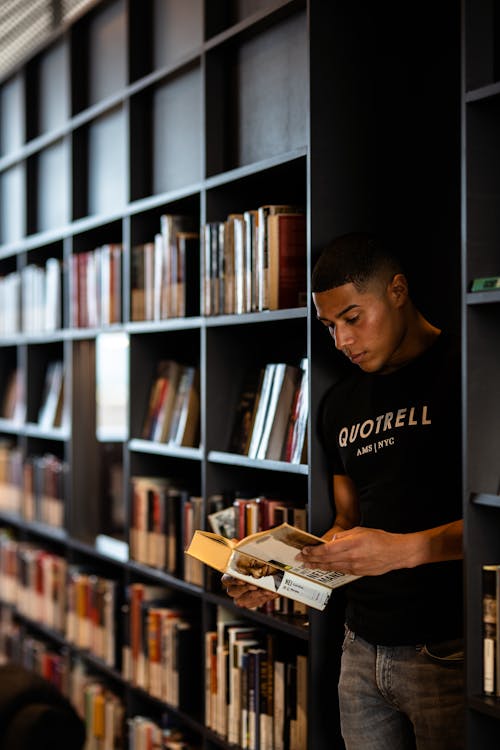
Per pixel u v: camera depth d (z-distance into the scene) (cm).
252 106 327
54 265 472
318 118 273
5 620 538
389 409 246
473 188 218
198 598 383
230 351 334
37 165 511
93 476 449
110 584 407
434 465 235
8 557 532
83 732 222
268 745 292
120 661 402
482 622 216
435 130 281
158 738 362
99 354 434
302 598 245
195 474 407
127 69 394
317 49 274
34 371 516
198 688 344
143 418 393
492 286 210
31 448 521
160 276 364
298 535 221
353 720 251
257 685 295
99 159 440
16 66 515
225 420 333
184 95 368
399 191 283
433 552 225
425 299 284
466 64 217
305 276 290
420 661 235
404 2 286
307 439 278
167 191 381
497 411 220
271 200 333
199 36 357
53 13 547
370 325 237
